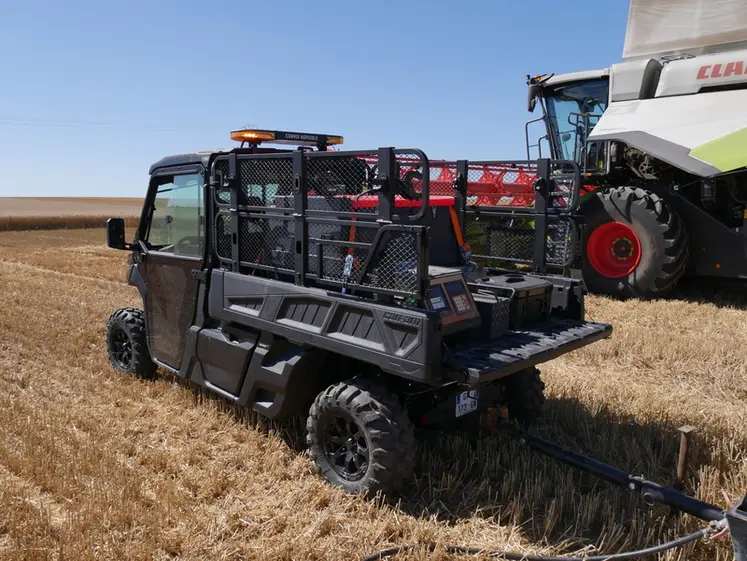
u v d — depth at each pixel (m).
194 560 3.14
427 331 3.29
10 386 5.70
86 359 6.55
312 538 3.32
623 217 9.50
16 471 4.04
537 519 3.58
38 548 3.16
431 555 3.17
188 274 5.00
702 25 9.22
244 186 4.44
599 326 4.43
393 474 3.58
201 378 5.00
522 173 5.14
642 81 9.44
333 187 3.89
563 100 10.70
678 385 5.88
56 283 12.24
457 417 4.17
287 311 4.12
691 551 3.18
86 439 4.49
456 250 4.89
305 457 4.21
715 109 8.62
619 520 3.53
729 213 9.12
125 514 3.45
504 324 4.14
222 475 3.94
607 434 4.57
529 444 3.94
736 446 4.32
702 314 8.51
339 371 4.27
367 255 3.62
